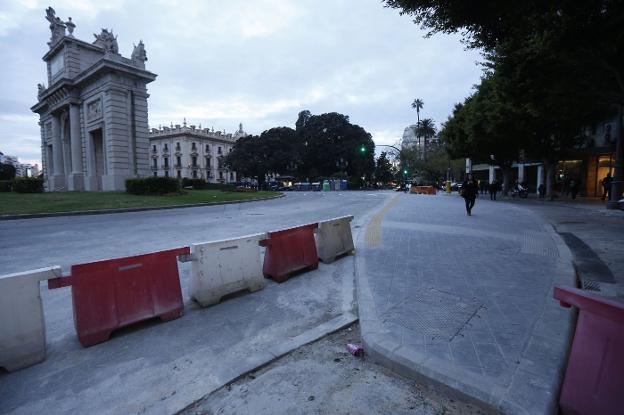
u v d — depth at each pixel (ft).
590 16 18.95
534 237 26.27
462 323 11.27
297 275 18.08
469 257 20.22
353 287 16.25
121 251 23.91
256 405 7.91
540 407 7.18
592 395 6.75
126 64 101.60
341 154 220.43
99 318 10.98
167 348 10.59
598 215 41.16
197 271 13.78
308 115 237.25
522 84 28.91
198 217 44.98
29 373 9.34
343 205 64.39
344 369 9.36
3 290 9.44
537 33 20.71
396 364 9.14
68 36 113.60
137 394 8.39
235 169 228.22
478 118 72.64
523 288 14.61
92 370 9.45
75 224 37.83
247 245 15.58
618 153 47.62
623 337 6.43
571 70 25.50
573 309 12.20
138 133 107.04
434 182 200.85
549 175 71.56
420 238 26.27
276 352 10.12
